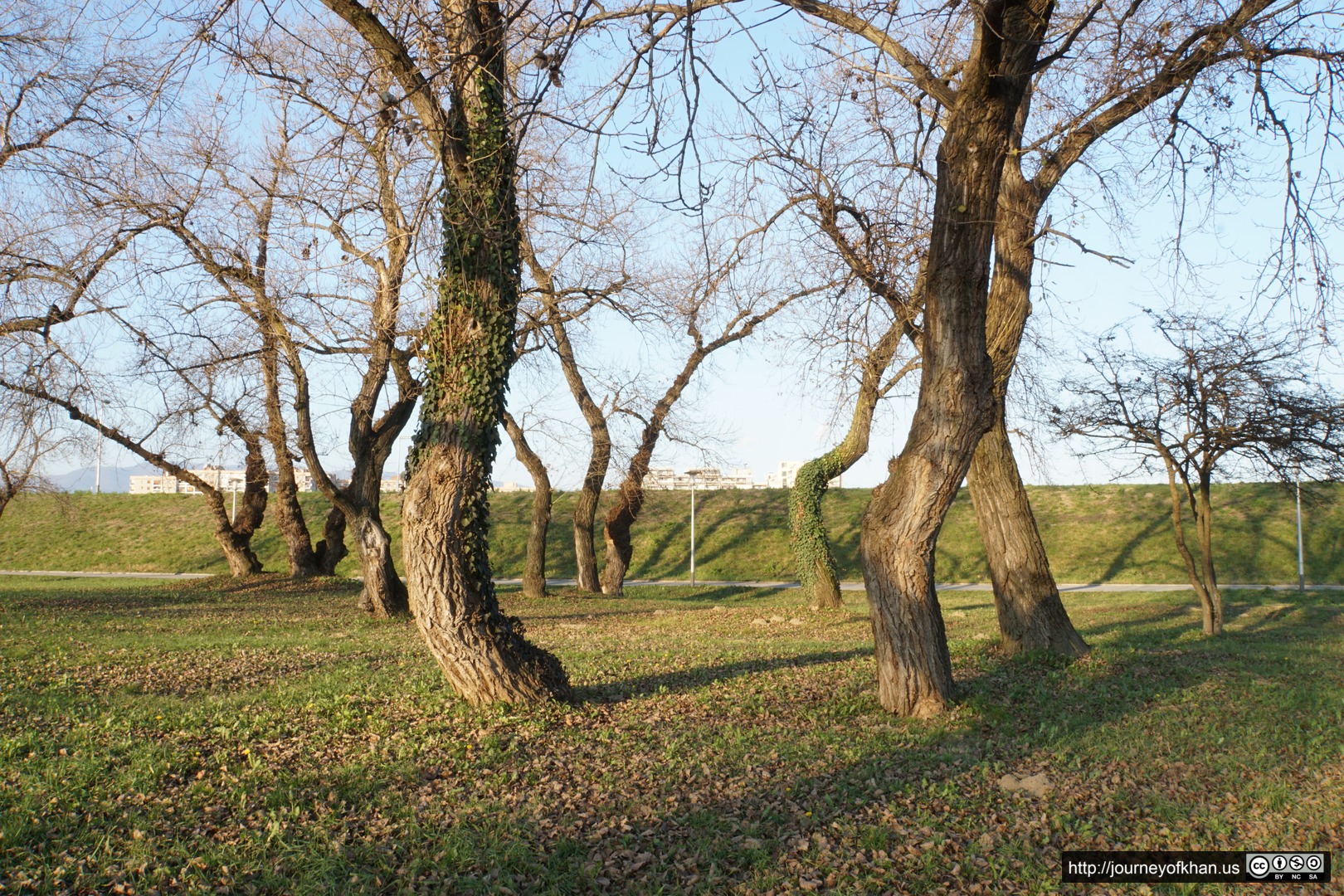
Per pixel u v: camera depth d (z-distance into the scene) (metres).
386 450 20.48
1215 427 16.52
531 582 26.92
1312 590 29.77
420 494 8.72
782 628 19.34
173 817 5.96
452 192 8.66
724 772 7.21
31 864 5.16
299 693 9.88
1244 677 11.52
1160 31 8.66
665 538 41.34
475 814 6.20
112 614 18.94
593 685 10.46
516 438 27.06
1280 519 36.62
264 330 18.89
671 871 5.58
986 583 35.38
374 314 17.53
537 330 19.70
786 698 9.87
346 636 16.22
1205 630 17.36
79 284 15.42
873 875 5.54
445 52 8.34
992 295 12.68
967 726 8.66
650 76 6.59
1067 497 41.50
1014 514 13.09
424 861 5.50
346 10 7.82
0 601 20.58
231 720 8.34
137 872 5.21
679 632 18.52
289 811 6.09
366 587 20.14
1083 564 36.28
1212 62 8.95
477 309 8.72
